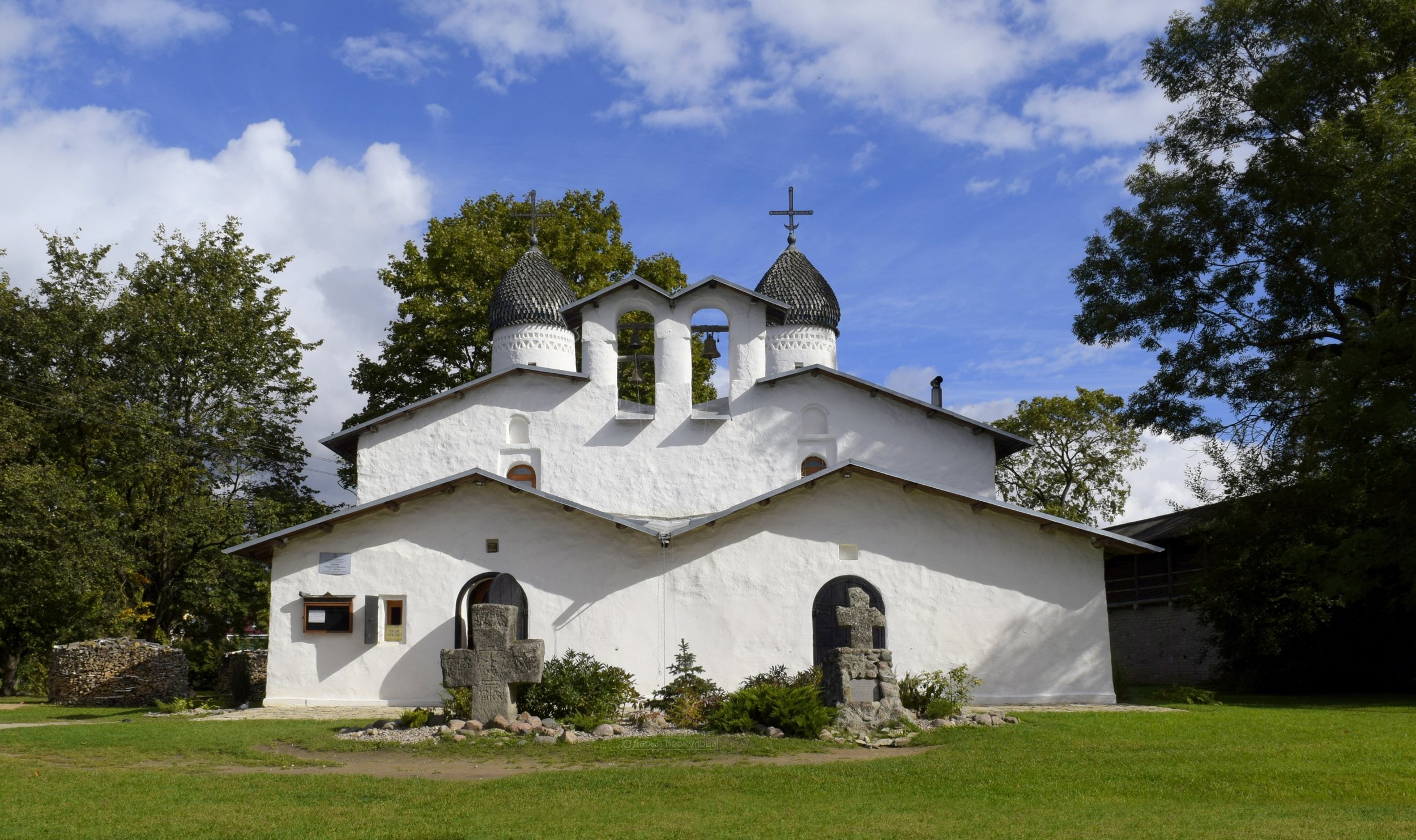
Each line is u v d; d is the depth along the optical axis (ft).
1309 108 95.09
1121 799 39.55
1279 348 102.42
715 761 48.24
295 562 77.46
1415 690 90.89
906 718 58.49
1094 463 151.23
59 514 104.99
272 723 62.85
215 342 119.55
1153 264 103.81
